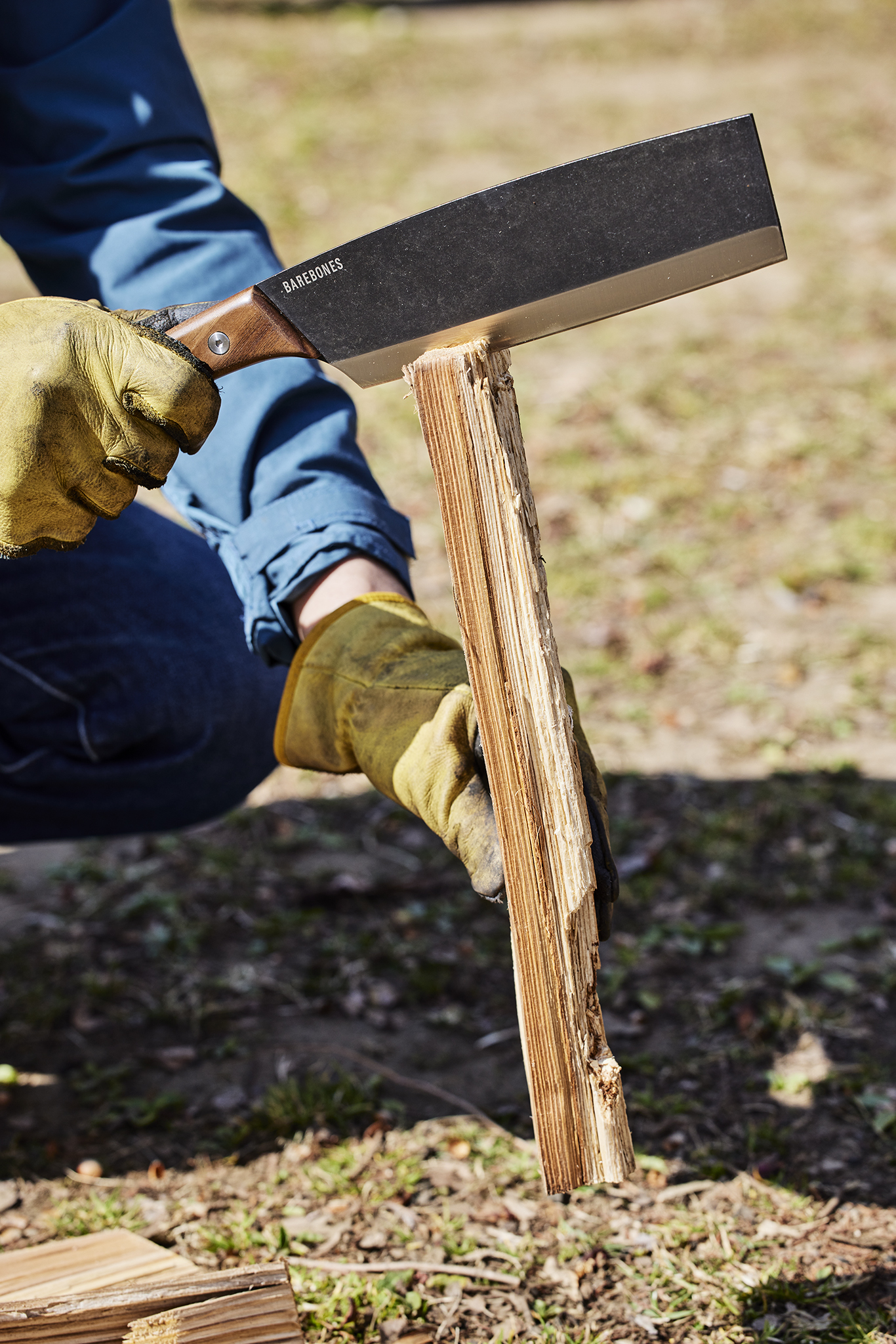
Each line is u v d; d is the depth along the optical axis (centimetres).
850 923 371
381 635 199
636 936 368
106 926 378
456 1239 257
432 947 365
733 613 557
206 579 292
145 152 249
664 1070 310
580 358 839
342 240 1010
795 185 1128
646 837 418
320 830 434
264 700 294
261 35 1697
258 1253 254
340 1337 233
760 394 766
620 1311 237
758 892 387
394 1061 319
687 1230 255
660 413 750
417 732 187
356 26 1753
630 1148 185
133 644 282
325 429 228
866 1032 320
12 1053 323
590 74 1531
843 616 552
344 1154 283
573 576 586
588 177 160
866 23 1681
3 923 382
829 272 946
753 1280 242
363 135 1312
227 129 1334
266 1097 301
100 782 299
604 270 165
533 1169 277
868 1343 223
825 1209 261
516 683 176
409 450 719
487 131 1314
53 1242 248
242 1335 190
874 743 468
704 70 1518
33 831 313
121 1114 299
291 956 364
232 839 428
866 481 662
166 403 176
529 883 178
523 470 176
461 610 175
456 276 168
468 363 169
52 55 252
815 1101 295
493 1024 333
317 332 175
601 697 504
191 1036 330
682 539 618
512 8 1872
